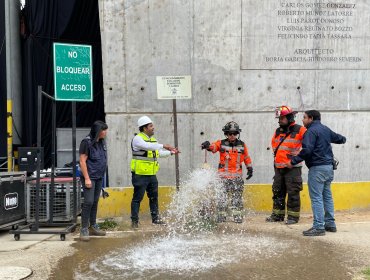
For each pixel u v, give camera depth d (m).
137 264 5.24
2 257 5.53
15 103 11.88
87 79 6.79
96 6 12.31
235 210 7.73
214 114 8.72
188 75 8.41
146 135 7.36
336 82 8.97
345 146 9.00
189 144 8.67
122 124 8.53
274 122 8.84
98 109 12.43
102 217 8.26
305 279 4.68
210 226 7.35
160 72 8.59
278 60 8.80
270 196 8.59
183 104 8.65
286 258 5.47
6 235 6.91
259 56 8.77
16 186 7.19
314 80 8.91
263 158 8.82
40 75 12.11
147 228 7.39
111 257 5.55
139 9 8.50
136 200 7.38
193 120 8.67
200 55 8.66
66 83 6.70
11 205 7.02
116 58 8.48
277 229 7.19
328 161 6.69
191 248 6.01
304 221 7.88
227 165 7.74
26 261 5.34
